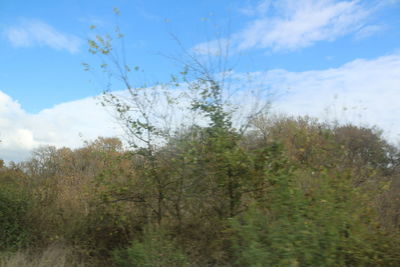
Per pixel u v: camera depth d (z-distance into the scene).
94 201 7.53
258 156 6.17
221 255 5.75
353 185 5.60
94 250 7.13
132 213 7.34
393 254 5.14
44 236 7.75
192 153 6.32
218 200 6.63
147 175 6.78
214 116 6.57
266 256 4.20
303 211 4.59
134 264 5.71
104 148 7.90
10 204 8.08
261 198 5.84
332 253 4.39
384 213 6.27
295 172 5.73
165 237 6.01
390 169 7.54
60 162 12.88
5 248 7.56
